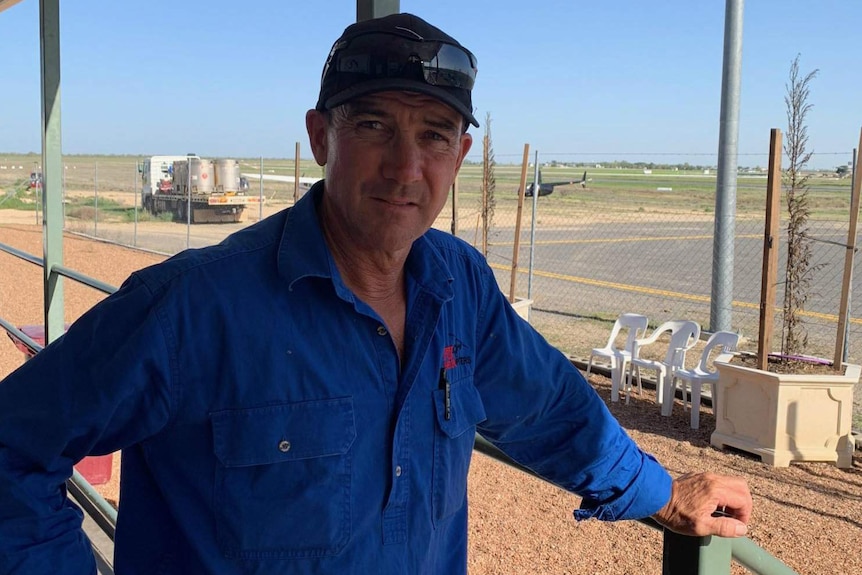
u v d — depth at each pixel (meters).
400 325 1.31
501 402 1.46
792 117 6.50
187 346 1.13
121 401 1.11
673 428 6.69
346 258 1.28
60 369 1.12
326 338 1.20
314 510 1.16
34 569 1.10
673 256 18.33
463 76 1.23
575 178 53.75
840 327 6.27
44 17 3.54
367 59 1.18
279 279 1.20
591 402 1.52
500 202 32.44
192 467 1.17
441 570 1.38
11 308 11.88
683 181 51.16
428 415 1.30
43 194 3.66
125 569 1.25
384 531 1.23
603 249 19.66
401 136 1.22
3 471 1.10
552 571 4.10
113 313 1.13
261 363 1.16
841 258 17.14
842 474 5.66
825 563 4.25
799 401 5.82
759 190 40.59
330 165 1.27
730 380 6.11
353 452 1.19
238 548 1.15
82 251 18.84
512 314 1.49
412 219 1.25
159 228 24.64
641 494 1.44
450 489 1.32
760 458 5.93
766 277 6.07
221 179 27.06
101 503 3.22
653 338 7.43
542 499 5.07
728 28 7.59
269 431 1.15
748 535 4.60
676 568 1.27
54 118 3.70
